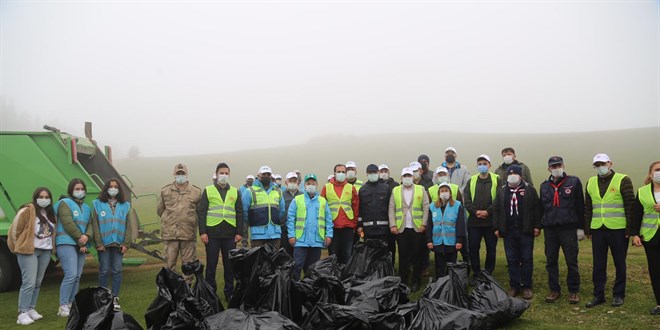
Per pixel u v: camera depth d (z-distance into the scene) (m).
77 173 10.08
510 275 8.16
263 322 5.45
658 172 6.88
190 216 8.87
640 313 6.95
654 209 6.92
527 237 8.04
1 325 7.32
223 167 8.62
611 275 8.94
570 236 7.67
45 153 10.09
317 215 8.83
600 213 7.37
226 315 5.64
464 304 6.66
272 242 9.02
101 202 8.23
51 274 11.53
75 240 7.86
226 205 8.54
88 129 12.15
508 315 6.66
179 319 5.34
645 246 7.04
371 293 6.35
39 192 7.61
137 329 5.66
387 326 5.72
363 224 9.36
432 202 9.06
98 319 5.41
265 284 6.25
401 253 9.12
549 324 6.76
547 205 7.80
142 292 9.38
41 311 8.12
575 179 7.67
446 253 8.87
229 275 8.52
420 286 9.09
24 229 7.43
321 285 6.39
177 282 6.03
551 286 7.84
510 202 8.15
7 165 9.98
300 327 5.71
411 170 9.04
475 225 8.75
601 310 7.19
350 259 7.86
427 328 5.73
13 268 9.58
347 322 5.59
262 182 9.17
